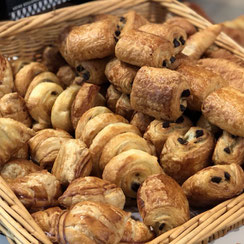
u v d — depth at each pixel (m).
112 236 0.44
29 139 0.60
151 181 0.50
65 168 0.55
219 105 0.55
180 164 0.56
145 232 0.48
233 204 0.50
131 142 0.56
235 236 0.50
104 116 0.60
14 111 0.65
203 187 0.52
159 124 0.59
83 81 0.68
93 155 0.57
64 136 0.63
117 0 0.78
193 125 0.63
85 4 0.76
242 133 0.54
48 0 0.77
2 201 0.48
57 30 0.76
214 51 0.77
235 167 0.52
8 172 0.57
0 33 0.72
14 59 0.78
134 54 0.60
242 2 1.16
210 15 1.16
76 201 0.48
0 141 0.56
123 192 0.54
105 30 0.65
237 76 0.67
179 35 0.66
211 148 0.57
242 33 0.99
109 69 0.65
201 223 0.47
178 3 0.83
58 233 0.44
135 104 0.58
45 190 0.52
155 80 0.56
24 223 0.45
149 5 0.84
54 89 0.68
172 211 0.48
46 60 0.77
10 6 0.75
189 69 0.61
